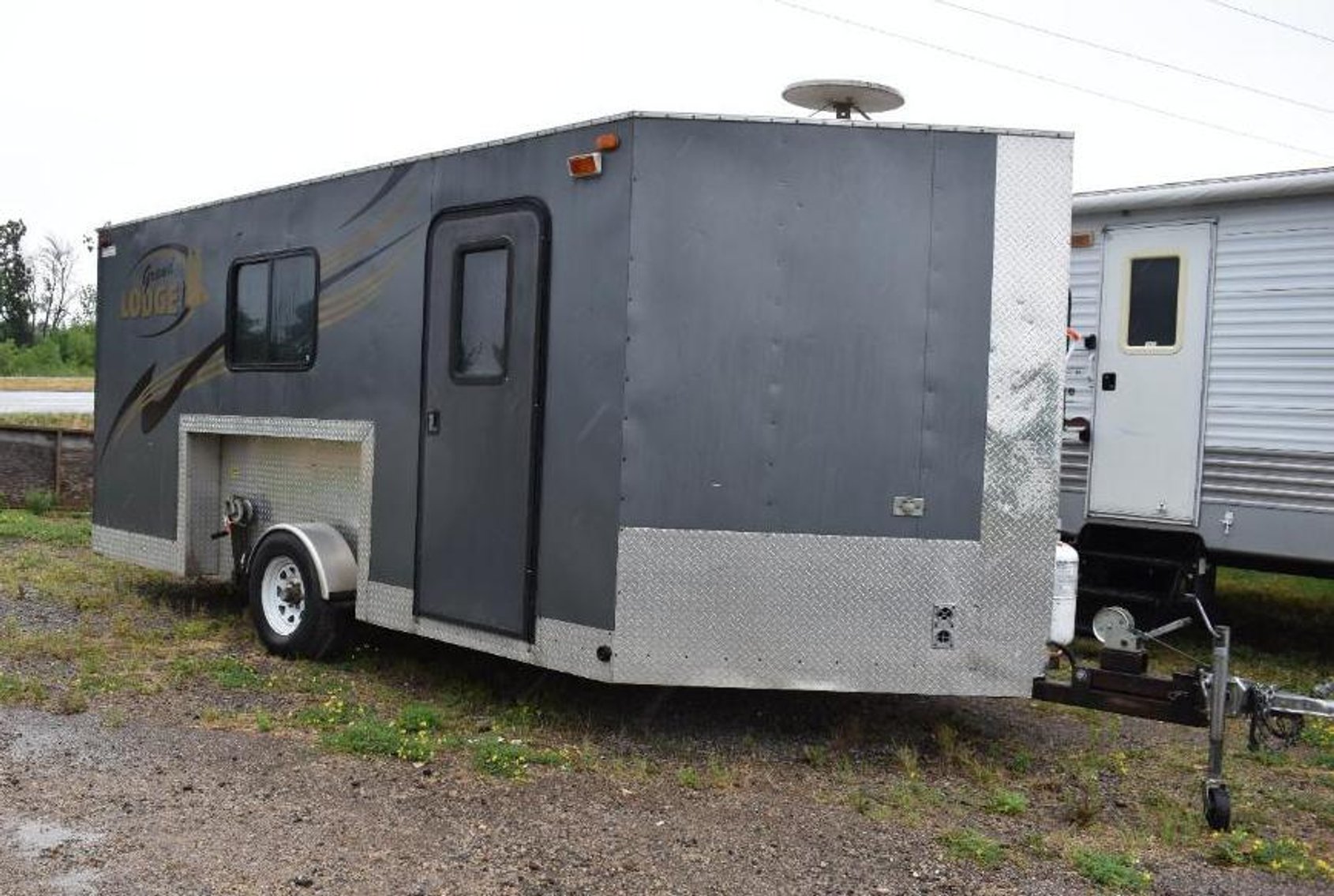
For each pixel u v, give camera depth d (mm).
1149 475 8547
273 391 7496
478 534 6027
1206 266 8312
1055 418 5410
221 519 8344
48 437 15062
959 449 5383
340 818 4461
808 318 5367
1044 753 5758
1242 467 8141
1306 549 7859
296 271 7336
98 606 8500
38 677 6434
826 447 5375
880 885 4023
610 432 5418
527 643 5762
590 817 4582
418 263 6445
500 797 4777
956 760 5527
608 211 5453
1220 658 4812
